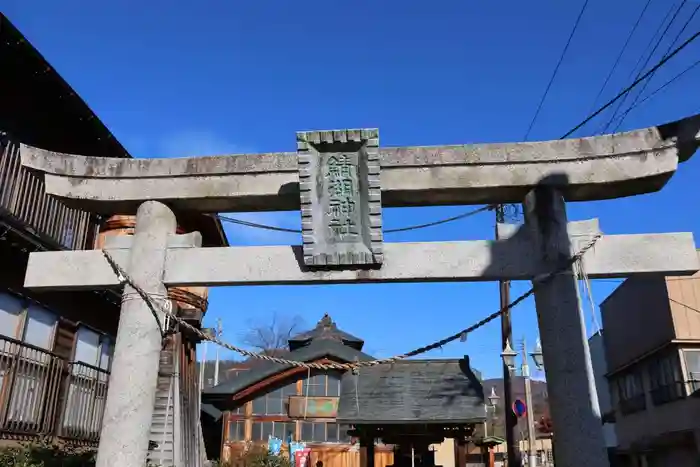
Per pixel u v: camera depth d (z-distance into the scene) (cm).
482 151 793
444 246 768
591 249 754
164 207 816
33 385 1252
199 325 1341
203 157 822
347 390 1867
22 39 1134
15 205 1213
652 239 756
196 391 1021
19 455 1052
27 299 1262
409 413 1678
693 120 777
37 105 1314
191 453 941
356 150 776
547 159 788
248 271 771
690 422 1980
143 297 743
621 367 2608
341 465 2597
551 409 708
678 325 2077
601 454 671
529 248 765
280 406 2705
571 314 726
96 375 1537
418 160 791
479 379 1881
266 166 809
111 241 804
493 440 2511
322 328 3366
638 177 773
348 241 759
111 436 702
